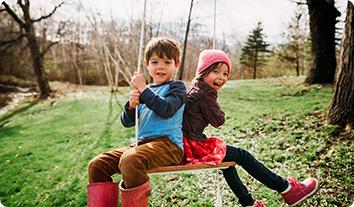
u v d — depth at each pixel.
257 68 29.03
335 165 5.32
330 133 6.34
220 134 7.67
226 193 5.08
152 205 5.10
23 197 6.35
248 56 28.17
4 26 22.98
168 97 2.34
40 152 8.43
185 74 22.48
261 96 11.30
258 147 6.60
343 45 6.51
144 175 2.18
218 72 2.71
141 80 2.31
